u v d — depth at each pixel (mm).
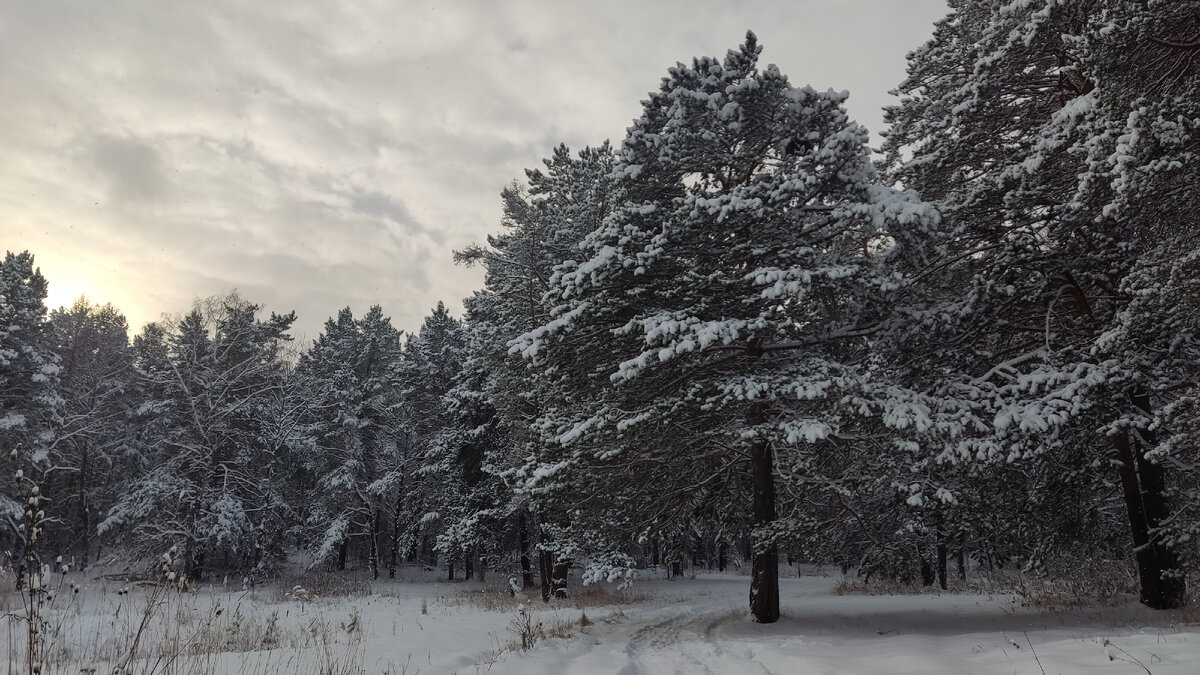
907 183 16625
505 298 23734
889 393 11891
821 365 12516
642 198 14508
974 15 16344
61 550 35625
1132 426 11430
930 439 11266
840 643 9695
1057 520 13547
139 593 16156
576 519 14734
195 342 35000
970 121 15055
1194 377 10992
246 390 36438
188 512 32031
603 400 13727
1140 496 12633
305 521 40469
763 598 13367
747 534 17594
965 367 13938
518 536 32406
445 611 17672
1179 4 8633
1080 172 11859
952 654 7840
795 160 13703
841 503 14609
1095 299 13141
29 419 30469
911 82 17250
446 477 32125
